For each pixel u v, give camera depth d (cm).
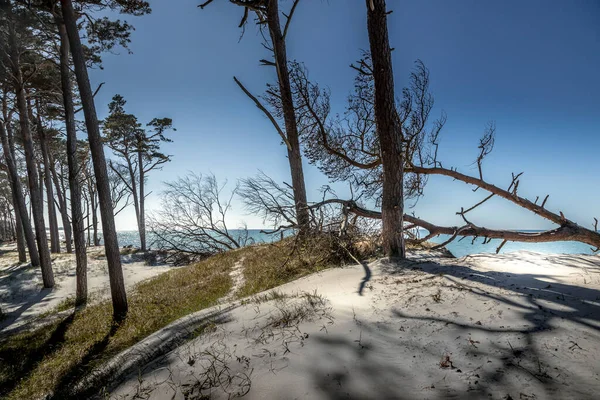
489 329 295
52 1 1034
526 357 243
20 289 1426
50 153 2711
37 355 613
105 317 794
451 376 235
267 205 1238
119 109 2739
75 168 1166
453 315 337
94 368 428
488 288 403
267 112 1099
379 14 653
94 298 1180
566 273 449
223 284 875
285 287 611
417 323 332
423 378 238
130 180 3400
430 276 503
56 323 852
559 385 207
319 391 235
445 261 620
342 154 942
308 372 261
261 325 387
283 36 1104
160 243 2062
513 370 230
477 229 785
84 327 742
